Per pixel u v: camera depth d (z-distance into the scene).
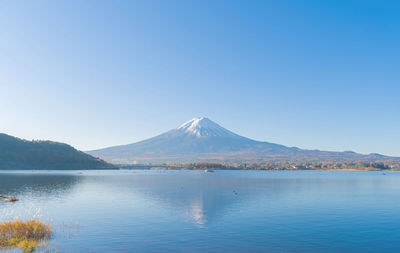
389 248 40.34
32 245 37.44
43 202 82.12
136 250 37.69
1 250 35.12
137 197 96.81
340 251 38.81
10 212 64.56
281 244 41.31
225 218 59.75
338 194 111.69
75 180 191.62
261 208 73.88
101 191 117.88
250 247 39.75
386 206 79.38
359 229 50.91
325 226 53.12
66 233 45.69
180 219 58.22
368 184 172.75
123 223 53.84
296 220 58.22
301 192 118.88
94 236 44.03
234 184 169.75
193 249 38.53
